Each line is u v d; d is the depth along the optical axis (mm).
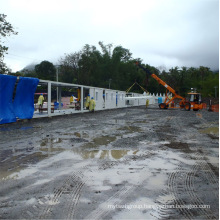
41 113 18125
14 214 3197
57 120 15492
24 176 4668
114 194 3877
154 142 8352
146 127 12414
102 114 21547
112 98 32125
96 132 10422
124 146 7586
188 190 4098
